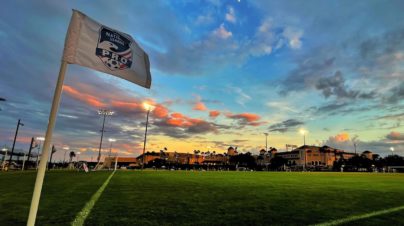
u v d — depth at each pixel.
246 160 111.50
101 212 5.30
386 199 8.45
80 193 8.41
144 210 5.61
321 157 124.44
